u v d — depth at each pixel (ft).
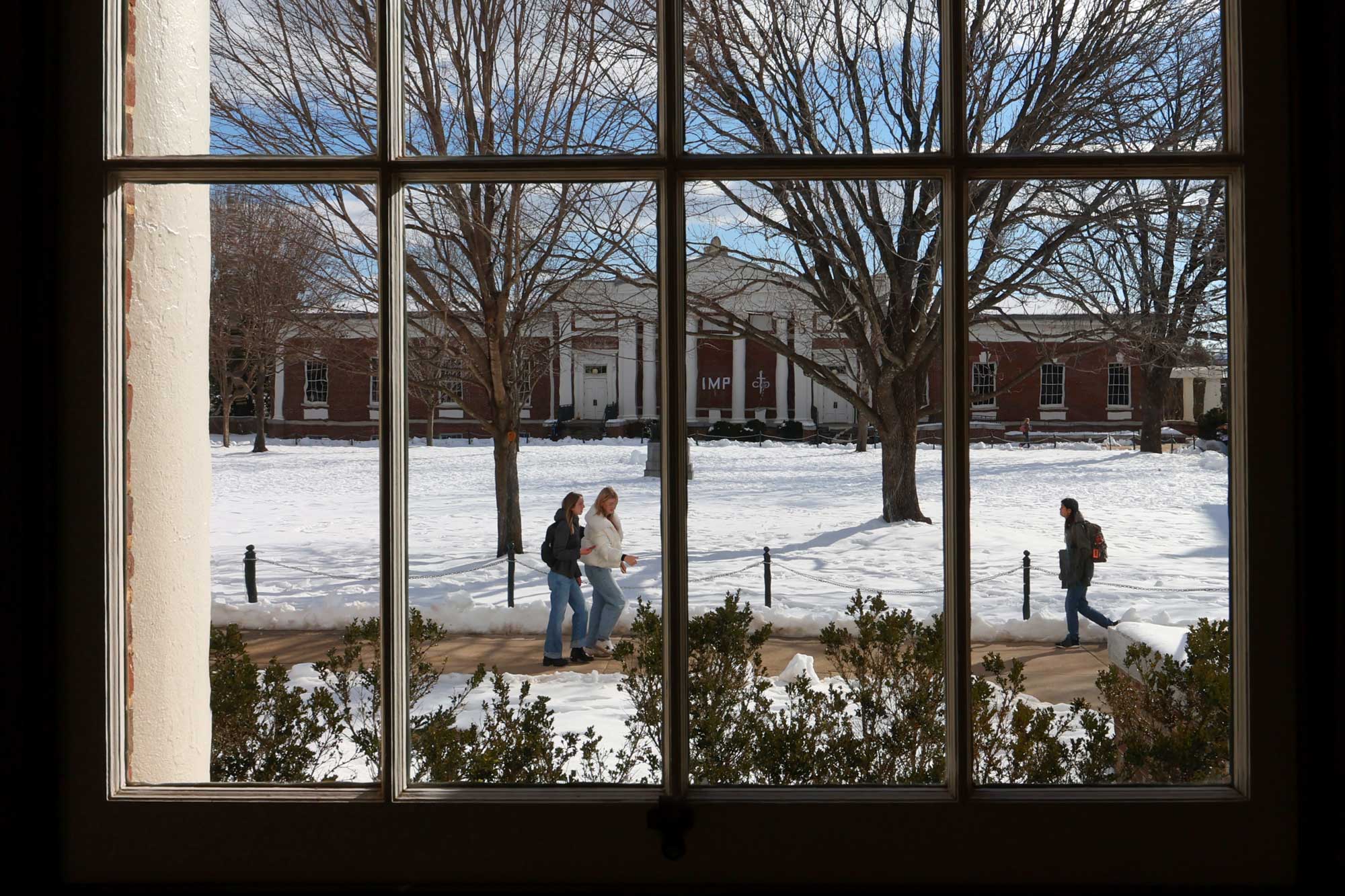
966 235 4.29
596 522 24.41
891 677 9.87
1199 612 30.45
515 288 42.45
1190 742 8.86
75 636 4.10
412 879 4.18
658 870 4.16
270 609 28.71
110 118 4.17
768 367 148.15
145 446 6.21
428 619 28.25
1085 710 9.57
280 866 4.19
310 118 37.78
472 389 129.90
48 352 4.07
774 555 43.57
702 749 8.96
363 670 10.72
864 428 111.45
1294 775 4.05
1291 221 4.05
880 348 45.11
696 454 105.50
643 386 145.48
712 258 45.39
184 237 6.82
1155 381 98.58
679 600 4.22
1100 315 46.01
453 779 9.39
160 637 6.17
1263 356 4.06
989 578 37.04
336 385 135.54
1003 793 4.17
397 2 4.43
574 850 4.17
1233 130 4.19
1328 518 3.92
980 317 49.67
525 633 27.61
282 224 49.88
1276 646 4.05
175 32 6.83
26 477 4.01
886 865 4.14
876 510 57.57
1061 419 123.54
